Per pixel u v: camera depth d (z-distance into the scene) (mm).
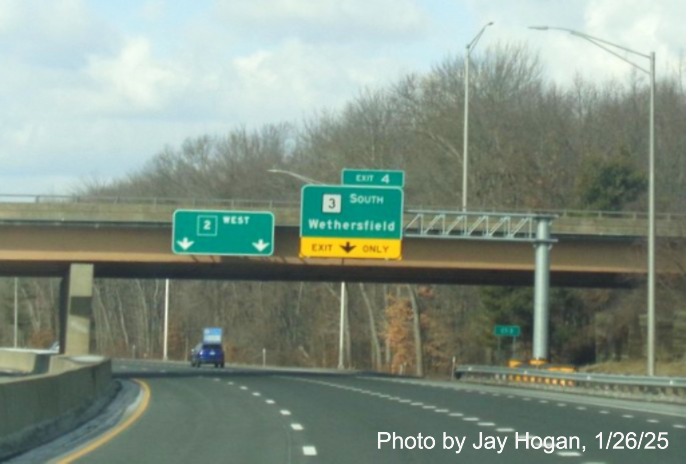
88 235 53812
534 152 94250
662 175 86000
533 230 52625
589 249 56188
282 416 29609
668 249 58844
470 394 42156
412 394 41688
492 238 51688
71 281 53969
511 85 97188
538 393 44094
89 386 31516
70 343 53781
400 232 52031
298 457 19953
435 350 91375
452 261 54719
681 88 96000
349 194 52062
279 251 54531
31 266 56625
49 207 53094
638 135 94188
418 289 91750
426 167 95562
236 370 75938
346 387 47375
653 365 43500
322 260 54438
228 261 54406
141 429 25594
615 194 82188
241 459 19594
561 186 93188
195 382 51844
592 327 81812
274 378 58219
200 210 53531
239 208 54250
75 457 19812
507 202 91938
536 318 51188
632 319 73688
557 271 56281
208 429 25594
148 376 60250
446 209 54500
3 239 53219
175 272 59969
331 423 27312
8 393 20344
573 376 46250
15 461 19094
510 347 79562
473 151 93438
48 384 24188
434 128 95938
